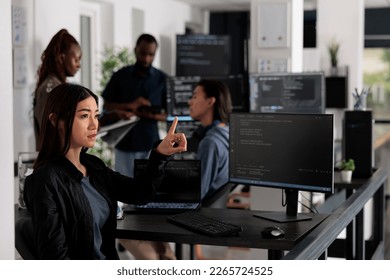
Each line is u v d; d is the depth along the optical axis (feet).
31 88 17.37
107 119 17.53
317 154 9.25
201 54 31.63
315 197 18.20
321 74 14.58
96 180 8.43
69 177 7.70
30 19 17.10
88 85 25.02
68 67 14.01
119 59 24.38
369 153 13.43
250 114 10.02
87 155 8.59
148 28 29.22
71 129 7.82
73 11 18.39
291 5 16.20
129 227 8.98
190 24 36.32
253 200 13.35
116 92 19.29
